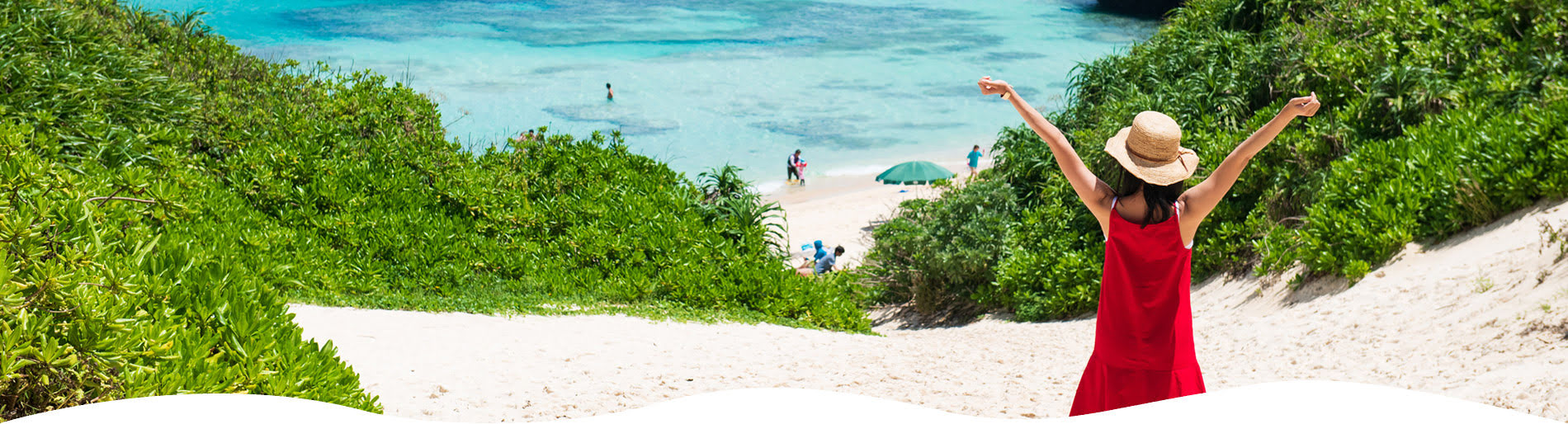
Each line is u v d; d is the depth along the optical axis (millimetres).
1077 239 13289
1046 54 48938
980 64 46312
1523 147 8523
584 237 13305
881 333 13203
